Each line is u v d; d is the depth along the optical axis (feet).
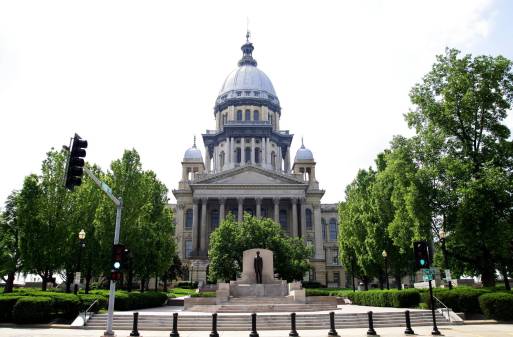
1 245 163.94
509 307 81.97
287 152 383.45
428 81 113.29
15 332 73.31
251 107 375.66
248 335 70.95
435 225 109.19
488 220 95.86
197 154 349.61
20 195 127.65
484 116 105.60
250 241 190.80
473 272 131.54
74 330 78.43
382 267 150.10
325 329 80.18
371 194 152.76
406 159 112.16
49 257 125.29
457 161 100.01
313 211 319.06
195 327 81.92
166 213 174.29
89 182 143.43
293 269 188.44
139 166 148.87
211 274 192.24
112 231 134.10
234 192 295.89
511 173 100.89
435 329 68.18
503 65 102.63
